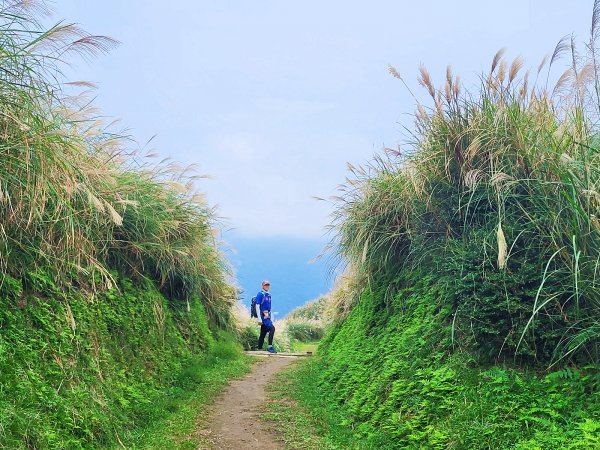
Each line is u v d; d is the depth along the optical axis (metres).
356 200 10.40
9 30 6.27
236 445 6.93
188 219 12.81
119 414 6.99
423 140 8.41
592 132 6.57
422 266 8.88
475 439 5.21
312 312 33.84
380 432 6.68
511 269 6.50
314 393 10.11
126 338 8.95
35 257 7.04
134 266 10.59
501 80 7.45
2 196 5.89
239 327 20.81
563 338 5.86
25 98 6.22
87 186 7.92
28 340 6.12
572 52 6.65
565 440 4.52
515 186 6.76
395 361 7.84
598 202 5.59
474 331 6.45
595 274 5.50
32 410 5.19
